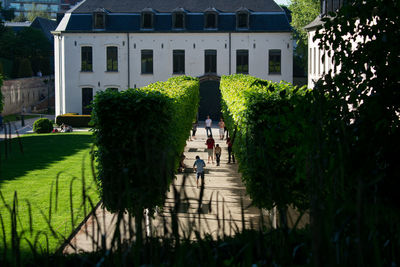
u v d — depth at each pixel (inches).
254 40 1897.1
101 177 501.4
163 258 216.1
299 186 421.4
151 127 507.8
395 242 207.8
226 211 611.8
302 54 2103.8
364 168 247.0
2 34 2906.0
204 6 1955.0
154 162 205.6
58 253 219.8
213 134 1582.2
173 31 1895.9
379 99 271.4
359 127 268.8
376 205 199.9
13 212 208.2
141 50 1916.8
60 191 717.3
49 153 1122.7
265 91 561.0
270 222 218.5
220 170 951.6
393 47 285.0
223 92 1242.6
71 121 1895.9
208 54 1914.4
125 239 206.8
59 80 1951.3
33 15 5856.3
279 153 418.3
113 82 1930.4
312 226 188.5
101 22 1916.8
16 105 2541.8
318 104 264.5
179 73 1916.8
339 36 318.0
